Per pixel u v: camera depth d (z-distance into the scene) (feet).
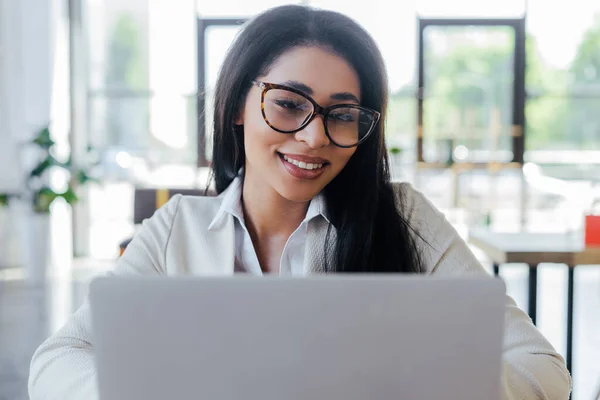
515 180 21.71
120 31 21.06
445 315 2.05
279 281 2.04
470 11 21.38
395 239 3.85
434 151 21.83
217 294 2.04
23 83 18.48
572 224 10.31
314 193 3.59
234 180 4.07
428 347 2.05
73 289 16.33
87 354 3.25
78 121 21.02
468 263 3.92
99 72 21.13
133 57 21.11
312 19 3.52
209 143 4.22
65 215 19.74
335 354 2.05
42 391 3.14
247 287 2.04
